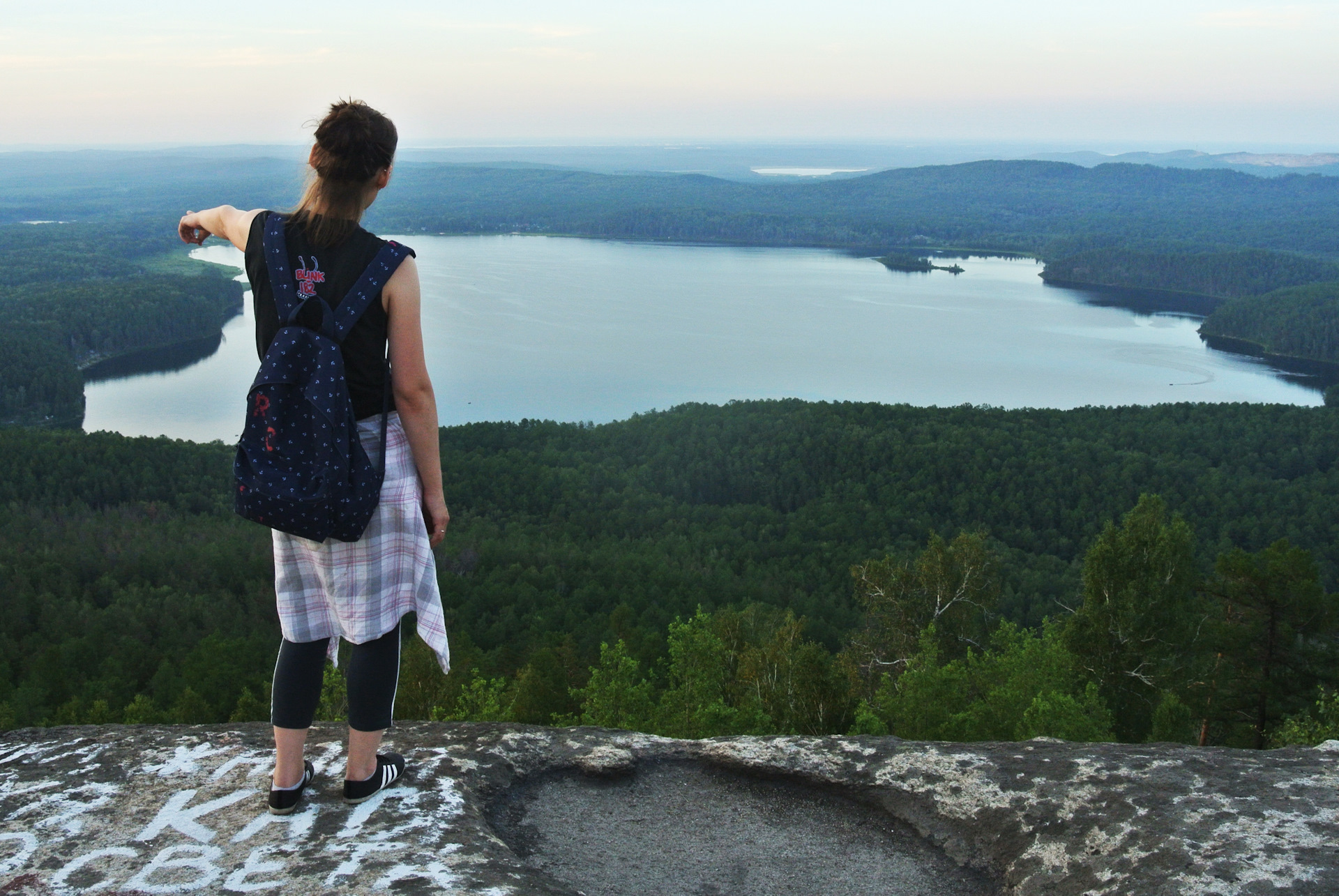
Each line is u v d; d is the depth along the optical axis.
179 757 2.98
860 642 26.27
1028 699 15.72
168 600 55.66
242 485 2.26
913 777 3.09
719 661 14.10
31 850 2.44
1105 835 2.59
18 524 72.88
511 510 84.31
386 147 2.37
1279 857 2.32
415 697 19.64
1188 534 19.36
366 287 2.35
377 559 2.47
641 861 2.77
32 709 36.91
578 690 14.09
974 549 24.84
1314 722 17.03
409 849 2.43
